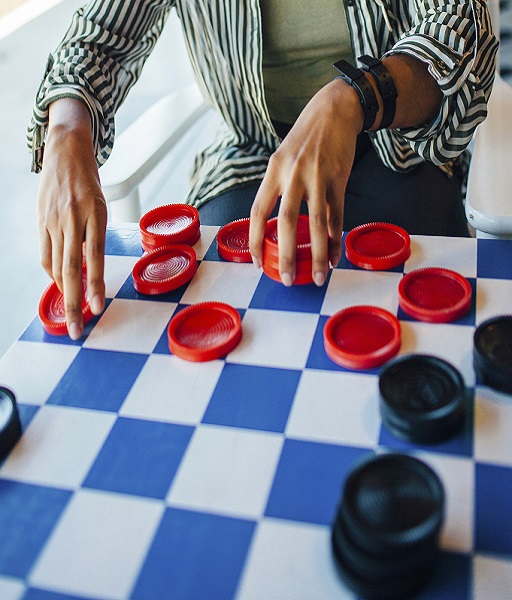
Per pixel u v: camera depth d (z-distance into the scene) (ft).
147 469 2.07
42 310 2.81
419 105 3.22
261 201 2.77
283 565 1.76
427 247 2.95
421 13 3.50
